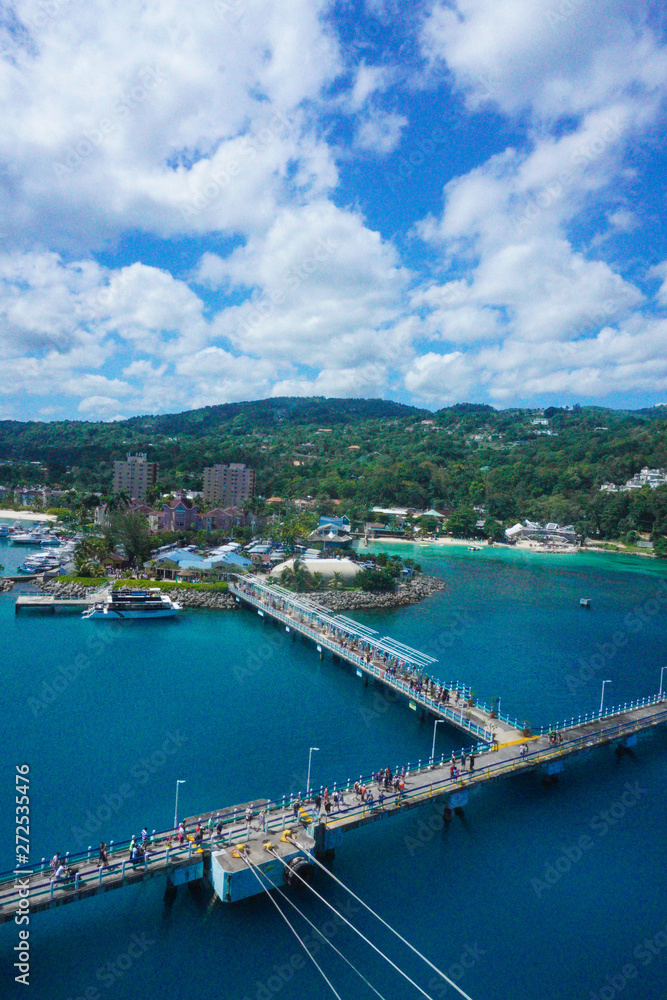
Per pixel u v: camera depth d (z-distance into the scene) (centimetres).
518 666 10369
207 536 19838
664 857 5466
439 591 16300
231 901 4506
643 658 11188
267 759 6569
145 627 11325
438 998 3847
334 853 5238
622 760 7350
